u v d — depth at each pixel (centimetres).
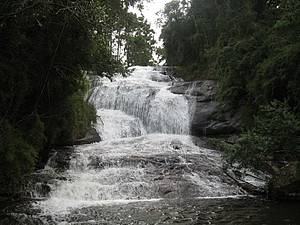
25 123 1361
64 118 1709
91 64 1487
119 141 2116
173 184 1473
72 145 2003
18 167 1202
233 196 1427
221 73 2358
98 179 1493
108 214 1123
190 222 1032
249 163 1452
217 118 2309
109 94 2836
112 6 1468
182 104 2503
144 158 1677
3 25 1081
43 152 1662
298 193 1338
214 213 1134
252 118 2059
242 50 2203
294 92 1742
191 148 1975
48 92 1432
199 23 3203
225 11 2820
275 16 2366
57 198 1347
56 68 1401
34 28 1234
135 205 1252
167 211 1161
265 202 1305
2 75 1138
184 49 3447
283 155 1467
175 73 3512
